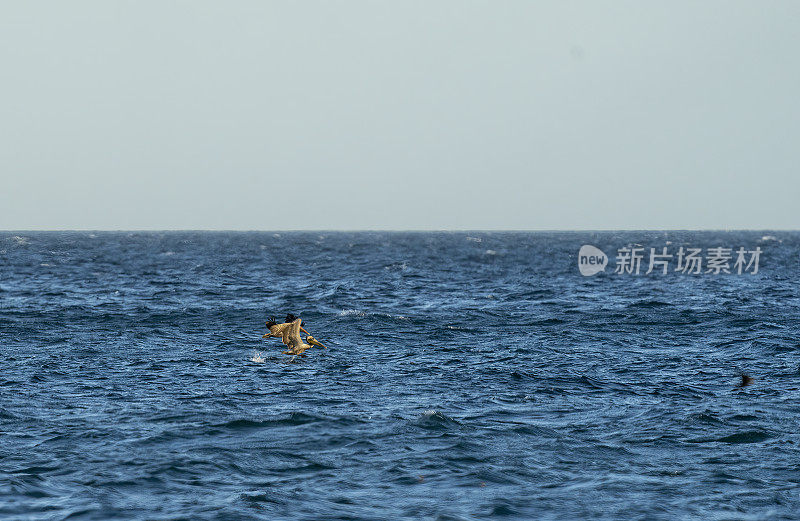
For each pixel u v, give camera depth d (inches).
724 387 3056.1
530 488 1870.1
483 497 1807.3
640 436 2305.6
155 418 2481.5
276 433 2309.3
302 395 2871.6
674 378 3245.6
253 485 1875.0
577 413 2605.8
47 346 4033.0
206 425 2383.1
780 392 2950.3
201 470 1972.2
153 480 1894.7
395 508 1740.9
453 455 2108.8
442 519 1673.2
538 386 3063.5
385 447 2180.1
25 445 2162.9
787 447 2192.4
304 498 1793.8
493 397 2856.8
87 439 2228.1
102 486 1844.2
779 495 1822.1
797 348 3966.5
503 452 2142.0
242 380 3169.3
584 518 1694.1
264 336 3836.1
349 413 2568.9
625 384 3117.6
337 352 3895.2
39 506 1715.1
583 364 3572.8
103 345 4079.7
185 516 1675.7
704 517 1699.1
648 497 1812.3
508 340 4311.0
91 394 2874.0
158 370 3388.3
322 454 2117.4
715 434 2329.0
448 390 2979.8
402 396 2869.1
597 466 2032.5
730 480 1923.0
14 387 2970.0
